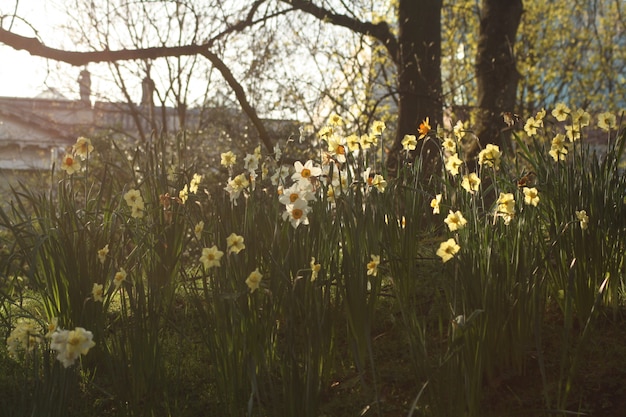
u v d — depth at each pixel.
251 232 3.51
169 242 4.20
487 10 11.83
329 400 3.41
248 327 3.31
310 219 3.56
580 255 3.60
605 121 3.85
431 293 3.96
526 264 3.31
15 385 3.54
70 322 3.68
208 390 3.60
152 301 3.44
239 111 13.77
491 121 10.98
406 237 3.89
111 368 3.31
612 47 20.02
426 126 4.07
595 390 3.22
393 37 12.30
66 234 3.69
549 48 18.78
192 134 12.36
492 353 3.23
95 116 17.39
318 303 3.20
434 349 3.46
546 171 3.88
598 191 3.71
